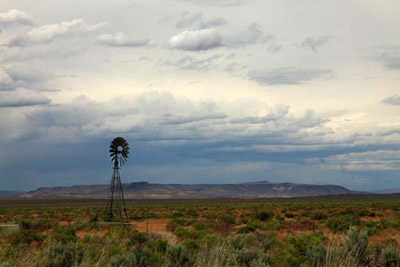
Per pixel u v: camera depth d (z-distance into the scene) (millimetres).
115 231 31766
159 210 97688
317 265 12305
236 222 55062
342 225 36312
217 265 11875
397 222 37875
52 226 42000
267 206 111625
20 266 12758
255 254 13648
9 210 111250
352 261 12328
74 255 13977
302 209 90500
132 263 14000
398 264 13594
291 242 20125
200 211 92500
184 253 14133
